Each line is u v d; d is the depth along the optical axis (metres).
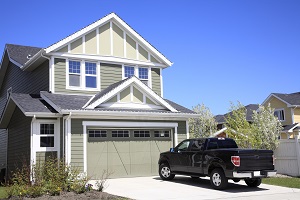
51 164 13.25
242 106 23.91
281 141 18.88
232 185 14.42
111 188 13.75
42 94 18.22
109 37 20.52
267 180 16.14
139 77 21.44
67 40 18.86
